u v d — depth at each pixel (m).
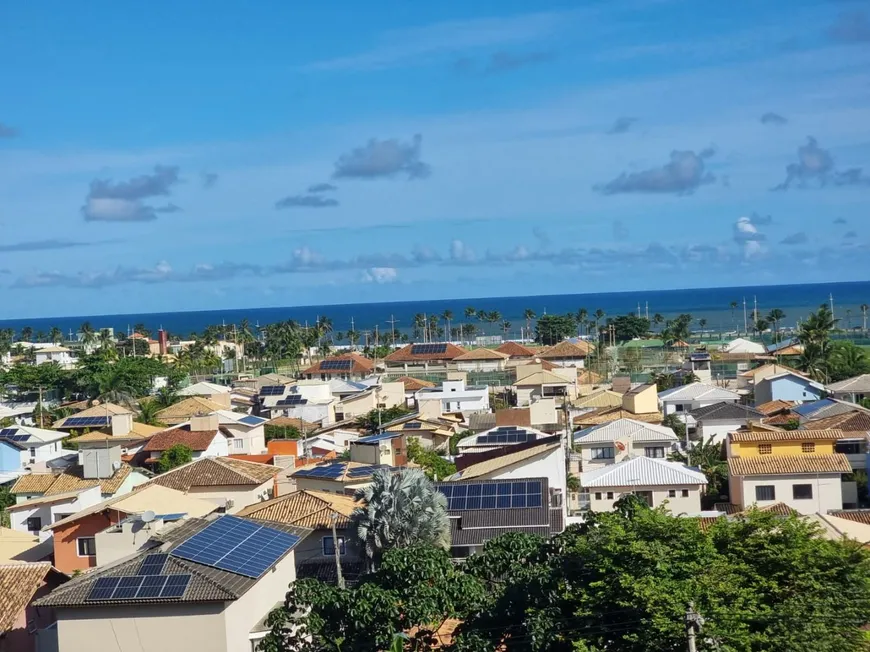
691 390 115.81
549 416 97.88
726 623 32.56
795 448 74.62
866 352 152.50
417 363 166.62
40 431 105.31
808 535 38.72
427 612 37.28
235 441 102.25
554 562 39.91
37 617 44.28
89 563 54.09
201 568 39.41
